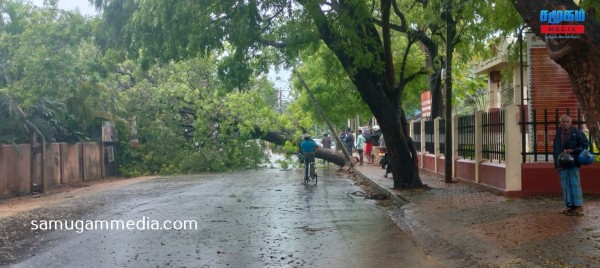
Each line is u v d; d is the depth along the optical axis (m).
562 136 11.43
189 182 24.61
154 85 31.50
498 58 21.16
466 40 18.69
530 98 16.25
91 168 27.23
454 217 11.84
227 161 31.61
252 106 30.42
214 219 13.30
